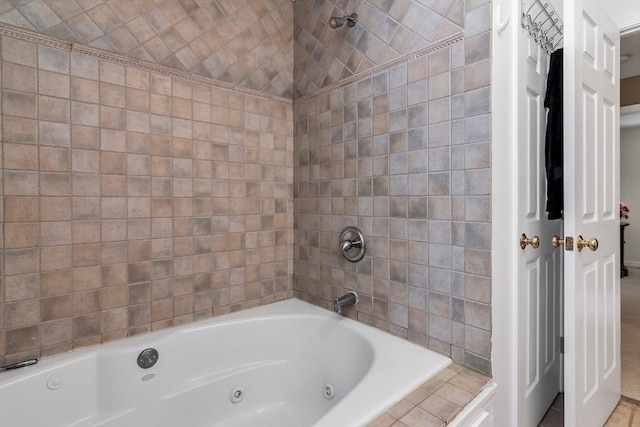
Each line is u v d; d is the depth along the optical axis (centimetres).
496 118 114
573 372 124
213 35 161
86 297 129
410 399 101
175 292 152
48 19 119
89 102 128
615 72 154
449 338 125
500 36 116
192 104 155
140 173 141
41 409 113
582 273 128
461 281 121
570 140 122
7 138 113
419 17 132
